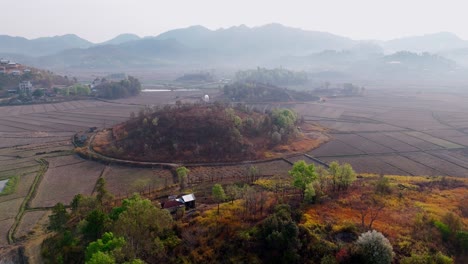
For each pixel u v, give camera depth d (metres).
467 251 63.19
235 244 64.12
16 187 124.94
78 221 87.50
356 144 187.50
